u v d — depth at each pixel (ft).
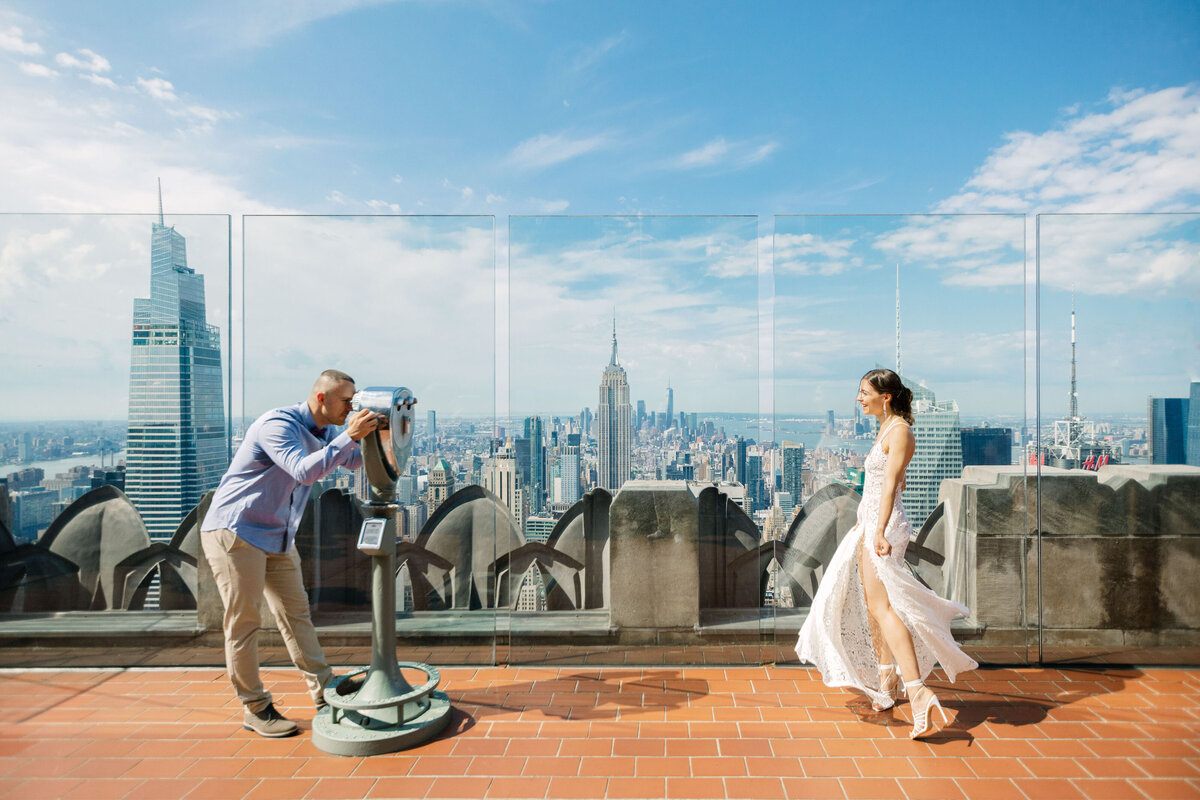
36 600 14.94
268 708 11.30
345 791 9.55
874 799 9.30
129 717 11.96
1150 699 12.47
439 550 14.93
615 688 13.07
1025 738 10.97
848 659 11.92
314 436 12.06
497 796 9.41
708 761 10.28
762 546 14.69
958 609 11.39
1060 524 14.49
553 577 14.80
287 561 11.94
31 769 10.23
